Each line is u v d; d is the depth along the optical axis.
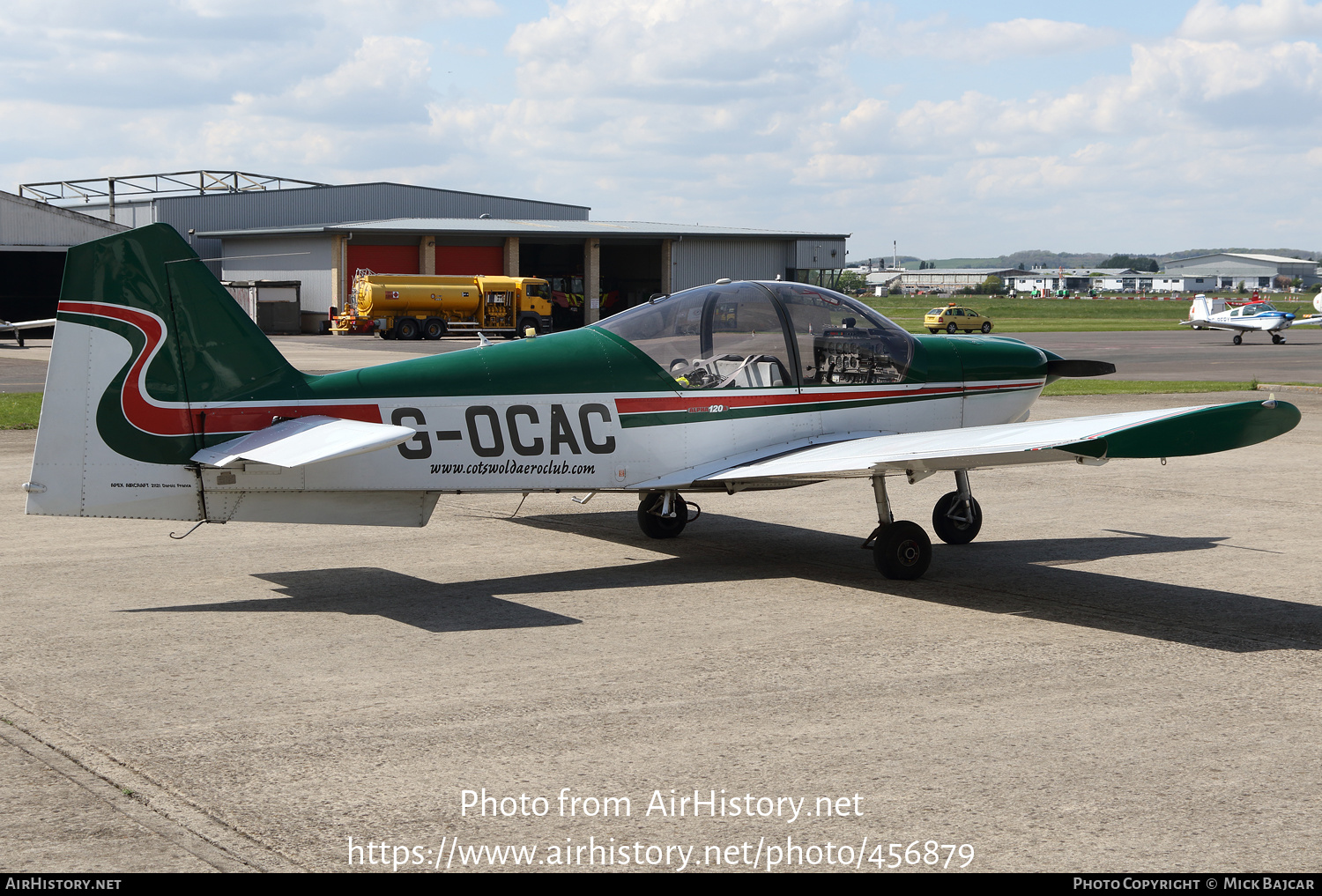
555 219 65.38
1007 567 7.57
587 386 6.92
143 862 3.36
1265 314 45.09
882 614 6.30
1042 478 11.63
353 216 59.19
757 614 6.28
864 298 151.12
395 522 6.63
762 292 7.45
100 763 4.07
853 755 4.20
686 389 7.17
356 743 4.29
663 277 56.00
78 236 44.97
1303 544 8.35
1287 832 3.59
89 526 8.70
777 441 7.47
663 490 7.74
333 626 5.96
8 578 7.01
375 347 37.34
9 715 4.57
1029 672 5.23
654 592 6.80
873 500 10.23
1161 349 40.91
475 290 45.47
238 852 3.42
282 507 6.38
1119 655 5.52
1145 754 4.22
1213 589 6.93
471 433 6.64
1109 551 8.12
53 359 5.98
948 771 4.05
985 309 105.69
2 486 10.34
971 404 8.13
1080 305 125.50
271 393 6.30
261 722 4.49
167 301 6.09
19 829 3.55
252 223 56.62
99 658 5.34
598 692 4.91
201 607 6.34
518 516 9.34
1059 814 3.71
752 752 4.23
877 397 7.74
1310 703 4.81
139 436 6.10
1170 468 12.34
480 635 5.79
